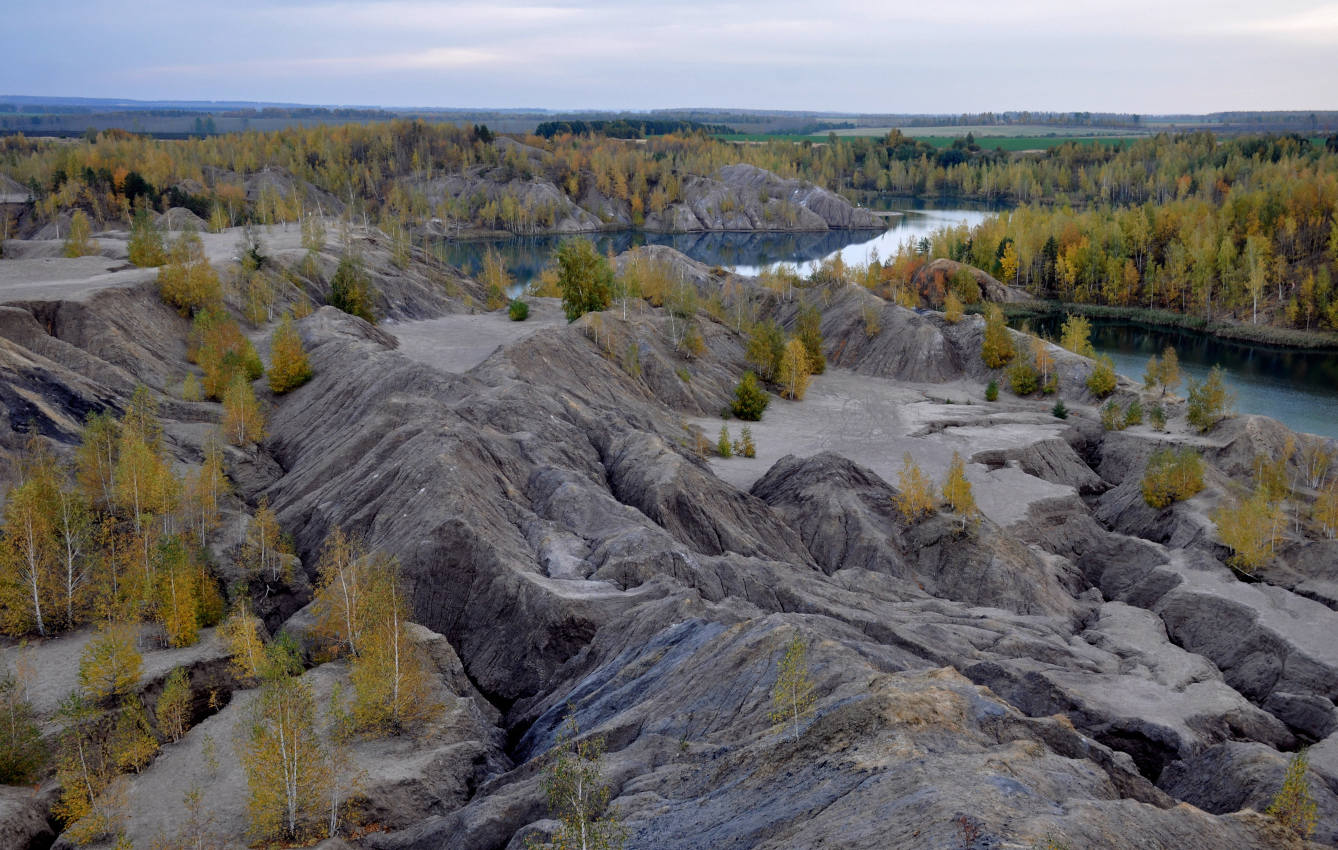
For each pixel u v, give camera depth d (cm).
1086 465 10075
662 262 17325
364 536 6094
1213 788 4372
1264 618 6362
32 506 5072
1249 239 18050
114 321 9031
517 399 8131
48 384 7112
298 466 7656
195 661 4550
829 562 7450
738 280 17388
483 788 3816
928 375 13350
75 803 3488
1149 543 7950
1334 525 7744
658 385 11125
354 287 12144
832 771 2864
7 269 11112
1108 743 4856
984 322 13888
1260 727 5116
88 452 6034
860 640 5112
